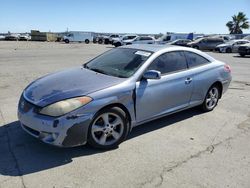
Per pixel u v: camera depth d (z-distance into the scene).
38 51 24.28
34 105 3.89
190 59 5.64
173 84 5.05
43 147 4.23
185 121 5.65
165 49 5.19
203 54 6.05
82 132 3.89
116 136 4.34
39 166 3.72
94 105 3.92
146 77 4.50
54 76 4.72
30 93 4.18
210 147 4.52
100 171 3.66
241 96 8.03
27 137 4.56
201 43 33.34
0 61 15.01
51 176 3.50
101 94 4.01
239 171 3.83
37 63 14.52
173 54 5.29
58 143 3.78
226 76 6.45
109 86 4.16
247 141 4.82
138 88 4.46
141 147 4.40
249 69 14.72
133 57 4.96
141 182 3.46
